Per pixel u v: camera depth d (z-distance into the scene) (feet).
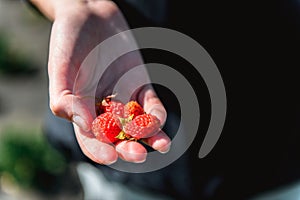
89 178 1.90
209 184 1.75
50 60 1.51
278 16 1.67
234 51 1.68
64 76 1.48
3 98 3.54
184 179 1.75
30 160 2.88
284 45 1.69
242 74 1.69
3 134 3.03
